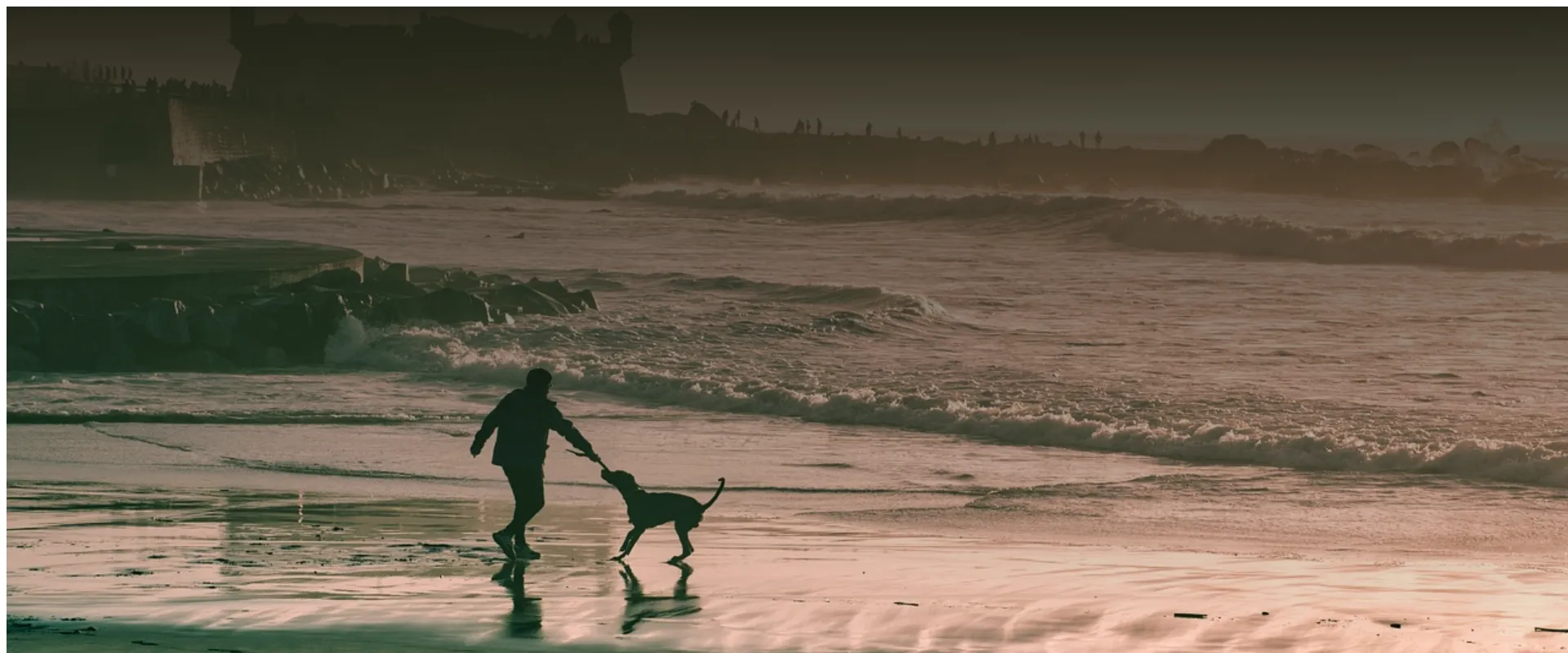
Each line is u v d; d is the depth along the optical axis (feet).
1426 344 100.48
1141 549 41.70
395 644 25.88
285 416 74.54
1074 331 111.24
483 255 201.98
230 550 38.01
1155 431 65.98
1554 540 43.93
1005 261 191.42
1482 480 55.47
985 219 263.08
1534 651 26.13
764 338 105.19
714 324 111.34
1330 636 27.50
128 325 94.22
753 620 28.99
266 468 58.39
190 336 95.61
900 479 57.06
